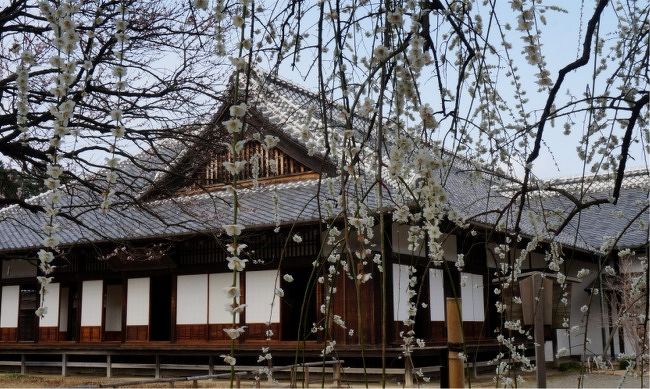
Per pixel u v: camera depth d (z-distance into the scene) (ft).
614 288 48.34
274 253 46.70
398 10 9.15
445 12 10.14
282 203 47.26
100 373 55.52
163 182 36.94
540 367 18.63
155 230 47.52
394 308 42.04
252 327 47.03
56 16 10.58
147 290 52.65
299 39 11.50
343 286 42.93
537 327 18.88
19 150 28.37
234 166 8.17
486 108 12.92
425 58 9.44
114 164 11.90
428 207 9.39
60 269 56.85
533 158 11.10
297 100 45.83
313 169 51.72
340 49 9.59
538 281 19.15
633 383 38.73
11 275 59.82
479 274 53.36
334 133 11.25
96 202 35.70
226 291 7.97
